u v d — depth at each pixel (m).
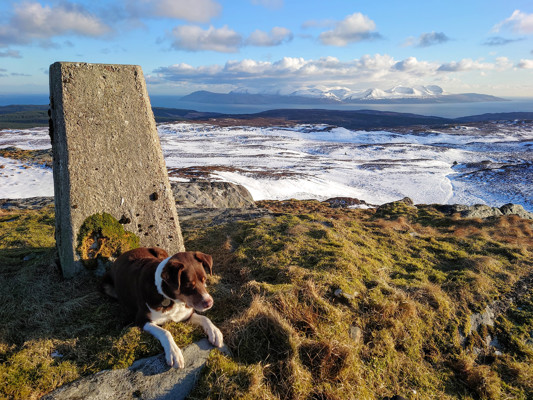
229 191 6.23
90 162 2.20
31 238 3.04
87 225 2.20
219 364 1.59
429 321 2.13
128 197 2.33
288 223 3.11
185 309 1.78
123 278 1.89
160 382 1.53
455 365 1.98
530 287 2.60
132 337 1.67
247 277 2.28
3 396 1.44
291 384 1.58
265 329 1.78
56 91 2.12
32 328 1.80
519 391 1.89
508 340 2.19
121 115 2.27
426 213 5.06
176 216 2.54
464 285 2.48
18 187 12.58
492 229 4.16
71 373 1.54
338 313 1.92
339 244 2.69
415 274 2.60
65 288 2.12
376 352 1.87
